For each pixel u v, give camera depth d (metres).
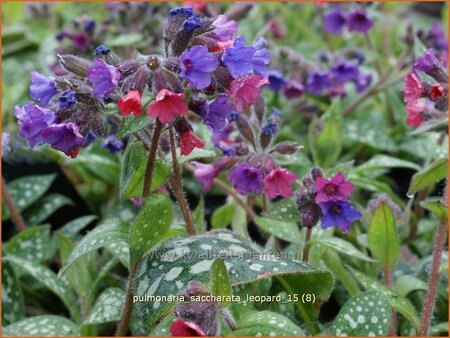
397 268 0.30
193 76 0.19
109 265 0.29
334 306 0.30
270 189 0.25
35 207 0.37
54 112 0.21
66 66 0.22
